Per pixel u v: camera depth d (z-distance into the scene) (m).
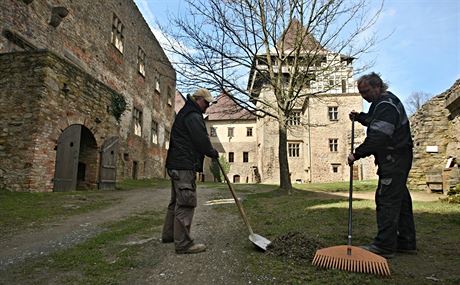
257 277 2.60
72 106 9.73
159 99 25.45
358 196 9.73
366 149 3.05
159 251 3.49
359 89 3.44
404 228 3.18
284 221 5.06
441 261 2.89
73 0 13.62
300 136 30.59
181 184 3.39
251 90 12.62
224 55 10.44
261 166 33.44
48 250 3.66
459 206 5.96
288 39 12.59
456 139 10.52
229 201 8.59
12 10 9.85
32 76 8.54
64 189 9.51
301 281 2.48
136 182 16.56
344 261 2.70
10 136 8.33
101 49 16.12
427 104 11.45
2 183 8.15
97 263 3.11
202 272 2.78
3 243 3.98
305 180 29.56
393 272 2.62
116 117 12.47
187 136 3.48
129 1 19.73
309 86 12.07
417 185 11.24
